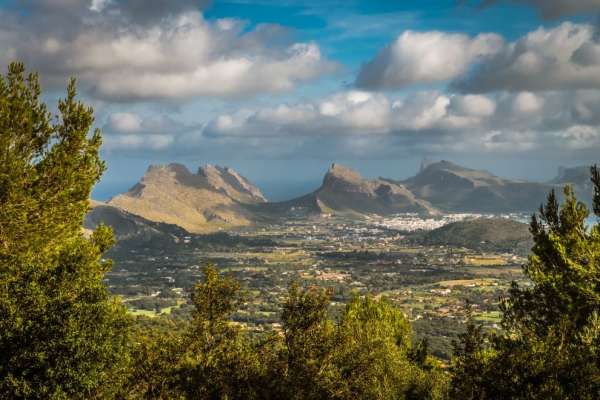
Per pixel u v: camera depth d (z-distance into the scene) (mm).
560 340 15508
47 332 15945
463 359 15273
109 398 17641
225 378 20469
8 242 18469
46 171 19844
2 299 16109
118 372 17969
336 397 19859
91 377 16203
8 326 15797
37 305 16516
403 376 28766
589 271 18656
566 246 19578
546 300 19734
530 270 20656
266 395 19672
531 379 13867
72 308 16719
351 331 24672
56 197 19797
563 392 13359
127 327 18406
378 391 24188
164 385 20547
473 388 14438
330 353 20375
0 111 18688
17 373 15672
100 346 16562
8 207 18297
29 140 19812
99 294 17984
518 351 14695
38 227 19047
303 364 20078
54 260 18891
